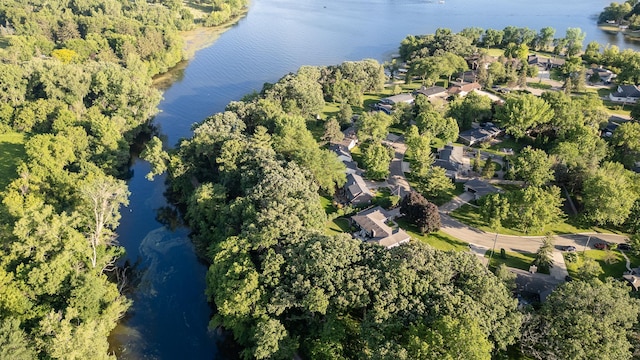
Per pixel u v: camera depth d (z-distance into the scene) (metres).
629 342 85.56
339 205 145.50
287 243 107.19
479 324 84.06
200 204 129.88
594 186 134.25
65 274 95.81
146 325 111.00
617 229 138.25
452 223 141.12
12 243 97.88
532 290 109.56
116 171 159.62
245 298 96.12
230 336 107.50
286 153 158.38
